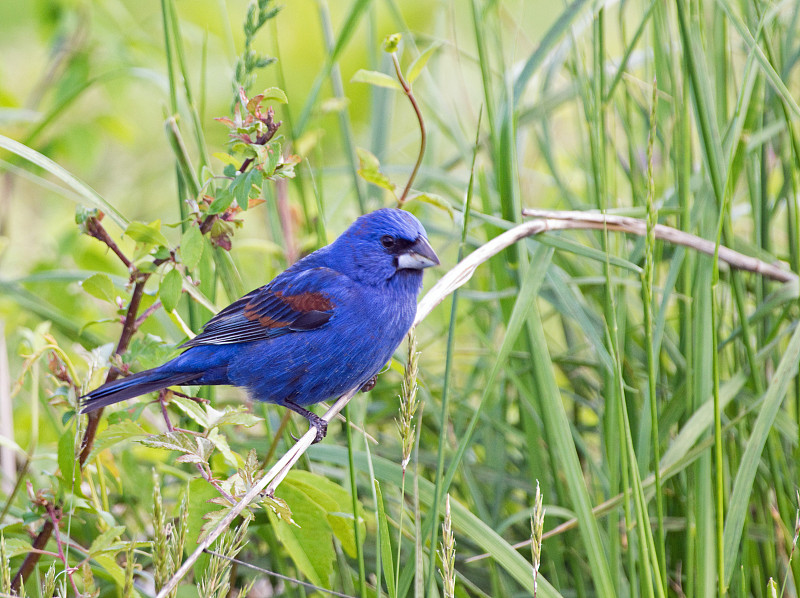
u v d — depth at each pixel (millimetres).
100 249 11383
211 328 7746
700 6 7746
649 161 6137
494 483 8852
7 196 12414
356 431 8422
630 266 7293
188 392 8781
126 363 6840
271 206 9625
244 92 6402
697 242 7805
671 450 7266
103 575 7074
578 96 9508
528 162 12992
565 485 8422
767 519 7629
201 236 6434
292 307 7754
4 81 12555
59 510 6520
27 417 9672
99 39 12586
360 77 7426
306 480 6809
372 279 7762
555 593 6418
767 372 8609
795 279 8062
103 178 14641
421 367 9719
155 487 4984
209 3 14914
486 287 10672
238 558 8500
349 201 11367
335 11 15711
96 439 5914
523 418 8289
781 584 7680
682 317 8617
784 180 8719
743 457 6836
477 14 8117
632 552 6605
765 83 8812
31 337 6801
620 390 6480
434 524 6234
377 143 10703
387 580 5777
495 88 11328
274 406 9164
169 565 5055
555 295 9094
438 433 9484
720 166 7793
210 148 14102
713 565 6742
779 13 8836
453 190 10797
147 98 15578
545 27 15953
